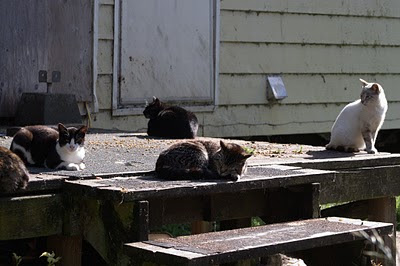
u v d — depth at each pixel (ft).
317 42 40.52
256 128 38.93
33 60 32.86
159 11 35.78
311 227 19.04
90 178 19.45
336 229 18.78
